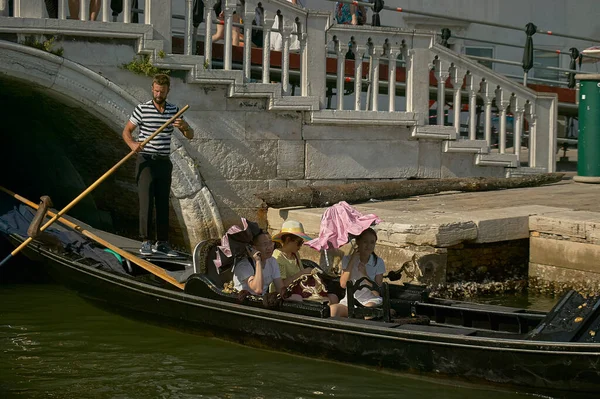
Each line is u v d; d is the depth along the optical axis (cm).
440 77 1273
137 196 1259
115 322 888
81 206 1399
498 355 649
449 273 983
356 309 735
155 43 1078
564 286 994
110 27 1054
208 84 1127
